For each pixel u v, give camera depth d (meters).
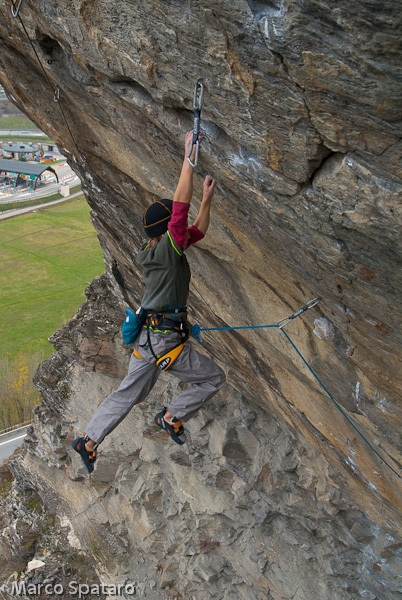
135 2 3.95
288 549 10.69
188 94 4.18
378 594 9.59
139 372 4.58
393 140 3.17
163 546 13.26
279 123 3.64
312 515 9.88
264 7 3.20
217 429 11.29
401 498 7.03
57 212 60.75
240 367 8.85
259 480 10.58
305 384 6.89
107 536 14.66
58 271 46.72
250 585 11.37
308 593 10.33
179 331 4.46
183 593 12.73
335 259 4.23
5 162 68.44
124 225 9.16
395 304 4.20
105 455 13.93
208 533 11.95
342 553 9.79
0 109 98.88
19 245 51.66
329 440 7.62
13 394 26.42
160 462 13.00
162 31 3.93
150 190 6.62
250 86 3.62
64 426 15.48
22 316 39.53
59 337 14.93
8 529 16.92
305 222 4.16
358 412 6.16
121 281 12.23
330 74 3.12
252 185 4.34
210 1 3.41
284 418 9.14
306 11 2.98
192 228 4.57
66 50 5.36
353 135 3.30
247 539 11.31
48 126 7.69
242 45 3.46
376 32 2.80
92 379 15.07
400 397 5.26
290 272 5.11
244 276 6.23
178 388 12.50
